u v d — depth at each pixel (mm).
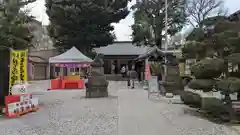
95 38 34219
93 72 15547
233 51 8805
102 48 47250
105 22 34688
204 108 9711
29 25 12508
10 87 10883
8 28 11125
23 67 11070
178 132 7238
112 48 47375
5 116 9664
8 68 11742
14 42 11477
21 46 11844
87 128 7715
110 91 18953
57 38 35375
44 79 39719
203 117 9383
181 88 16156
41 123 8453
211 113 9578
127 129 7570
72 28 34219
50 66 40750
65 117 9414
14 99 9992
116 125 8094
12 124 8336
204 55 10414
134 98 14758
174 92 15336
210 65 9039
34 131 7410
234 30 9000
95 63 15625
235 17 12492
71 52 23250
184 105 12055
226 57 8875
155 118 9164
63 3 32969
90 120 8844
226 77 8992
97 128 7703
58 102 13375
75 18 32531
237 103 10062
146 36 36562
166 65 16891
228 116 8844
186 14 36219
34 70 37719
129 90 19781
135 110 10781
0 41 11039
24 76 11078
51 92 19109
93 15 33156
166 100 13766
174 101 13328
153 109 11055
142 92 18109
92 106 11930
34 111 10680
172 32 36719
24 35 12031
